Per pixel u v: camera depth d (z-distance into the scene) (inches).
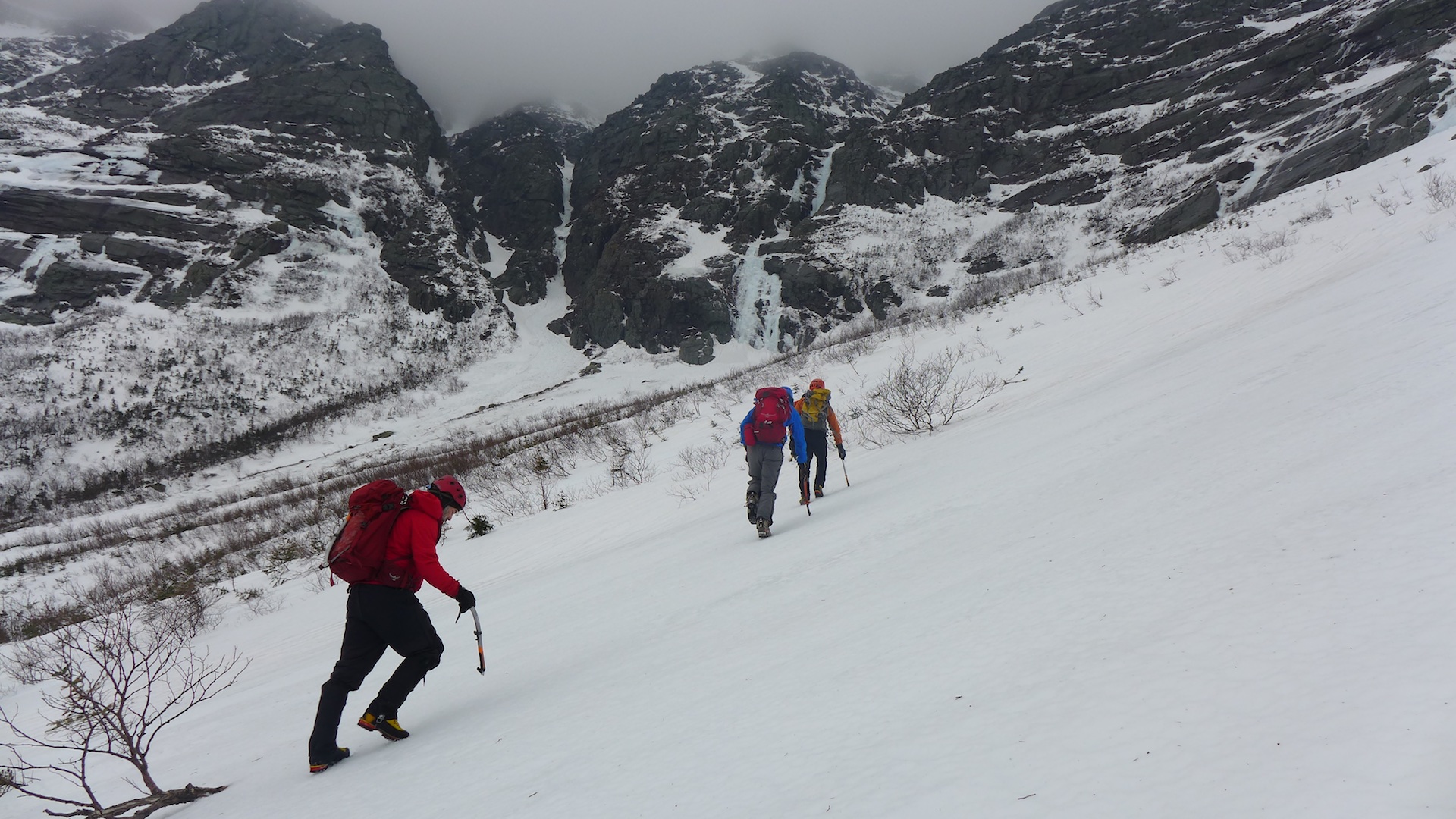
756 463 256.2
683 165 4857.3
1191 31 4350.4
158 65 5866.1
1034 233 3427.7
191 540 1125.1
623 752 92.0
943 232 3735.2
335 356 3132.4
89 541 1315.2
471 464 1223.5
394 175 4549.7
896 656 97.0
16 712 308.3
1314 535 89.0
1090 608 91.4
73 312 2967.5
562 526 554.9
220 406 2687.0
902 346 973.2
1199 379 253.4
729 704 98.6
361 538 136.6
